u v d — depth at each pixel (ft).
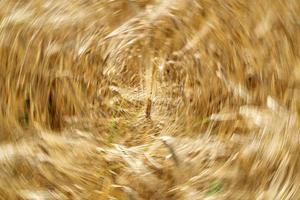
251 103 4.40
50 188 4.17
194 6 4.73
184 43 4.77
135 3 4.83
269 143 4.17
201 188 4.19
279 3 4.45
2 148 4.24
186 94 4.78
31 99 4.47
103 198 4.20
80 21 4.73
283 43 4.38
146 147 4.63
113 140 4.70
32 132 4.39
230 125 4.43
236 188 4.11
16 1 4.59
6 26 4.52
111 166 4.44
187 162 4.37
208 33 4.67
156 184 4.30
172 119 4.80
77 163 4.36
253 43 4.47
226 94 4.54
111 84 4.89
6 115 4.37
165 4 4.81
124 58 4.89
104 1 4.79
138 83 4.94
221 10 4.63
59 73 4.61
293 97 4.24
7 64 4.47
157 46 4.86
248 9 4.53
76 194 4.19
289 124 4.17
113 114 4.86
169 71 4.86
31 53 4.53
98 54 4.81
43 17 4.62
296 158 4.07
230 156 4.28
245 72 4.48
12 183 4.11
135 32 4.86
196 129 4.61
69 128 4.59
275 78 4.34
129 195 4.23
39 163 4.23
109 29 4.82
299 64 4.31
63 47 4.66
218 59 4.62
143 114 4.89
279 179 4.06
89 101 4.78
